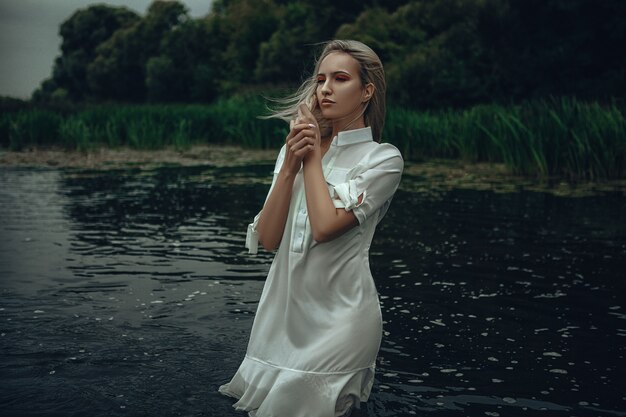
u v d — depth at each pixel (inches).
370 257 183.0
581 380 98.3
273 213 82.5
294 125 80.4
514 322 126.0
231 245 200.7
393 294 145.6
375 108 84.9
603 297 143.3
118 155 565.6
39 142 689.6
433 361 105.5
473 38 882.8
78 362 102.8
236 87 1611.7
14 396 89.7
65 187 351.3
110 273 163.9
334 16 1416.1
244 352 108.0
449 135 525.3
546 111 433.7
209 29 1886.1
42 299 139.2
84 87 2731.3
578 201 295.6
